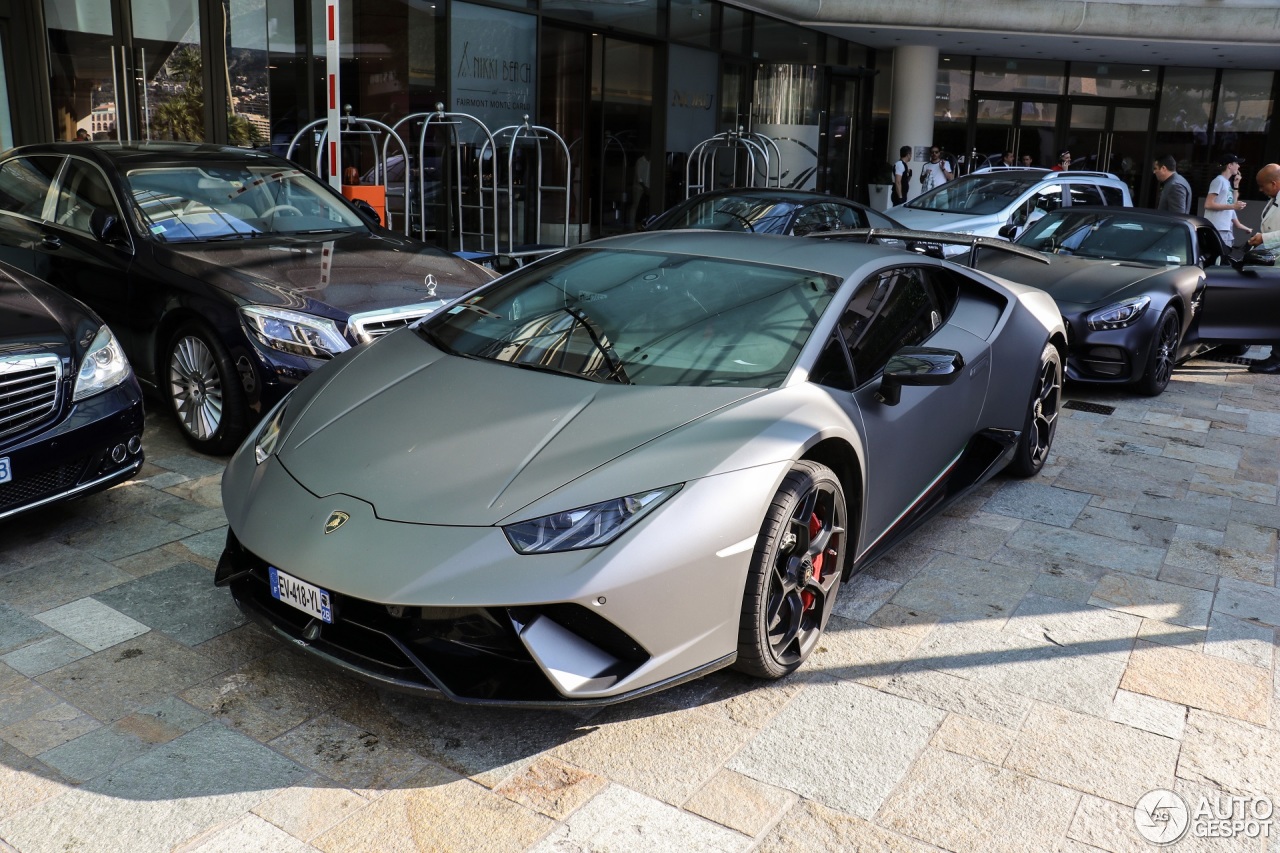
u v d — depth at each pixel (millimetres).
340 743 2787
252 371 4652
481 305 3906
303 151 10109
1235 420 6738
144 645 3234
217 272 4938
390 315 4922
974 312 4617
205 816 2471
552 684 2617
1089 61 20094
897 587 3914
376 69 10297
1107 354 6996
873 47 18594
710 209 9312
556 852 2396
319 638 2807
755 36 15516
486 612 2592
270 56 9922
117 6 9695
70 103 9852
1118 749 2900
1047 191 11438
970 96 20109
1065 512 4824
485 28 11234
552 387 3230
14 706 2877
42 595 3527
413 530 2695
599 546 2643
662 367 3301
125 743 2736
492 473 2834
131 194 5449
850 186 18828
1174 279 7340
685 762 2762
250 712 2908
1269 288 7891
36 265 5734
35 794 2518
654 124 14039
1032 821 2580
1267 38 16438
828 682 3197
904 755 2832
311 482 2957
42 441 3711
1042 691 3197
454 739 2832
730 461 2867
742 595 2902
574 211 12969
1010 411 4734
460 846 2404
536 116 12070
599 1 12594
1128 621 3709
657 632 2717
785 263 3828
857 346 3578
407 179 9453
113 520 4176
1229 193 10750
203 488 4527
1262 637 3627
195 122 9953
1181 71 20516
